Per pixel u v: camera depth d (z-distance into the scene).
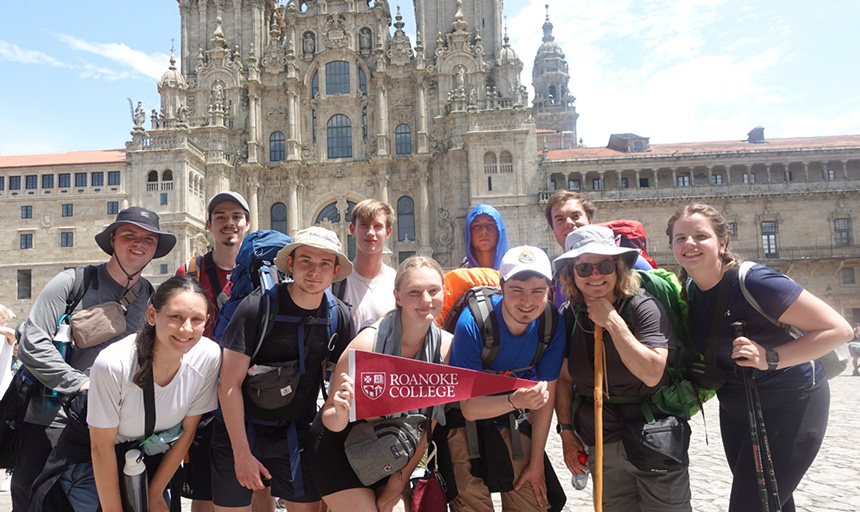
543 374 6.21
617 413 6.04
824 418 5.70
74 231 59.31
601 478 5.64
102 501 5.66
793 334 5.66
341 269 6.64
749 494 5.54
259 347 6.18
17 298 59.31
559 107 125.12
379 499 5.83
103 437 5.54
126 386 5.58
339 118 68.19
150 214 7.38
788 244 60.09
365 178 66.75
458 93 64.31
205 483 7.37
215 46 68.62
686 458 5.80
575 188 62.41
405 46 68.69
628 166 61.16
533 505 6.32
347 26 69.31
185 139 59.56
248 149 66.44
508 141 61.78
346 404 5.47
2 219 60.28
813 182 60.12
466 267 9.10
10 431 6.48
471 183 61.41
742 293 5.69
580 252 5.80
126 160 59.66
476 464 6.07
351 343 5.95
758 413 5.46
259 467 5.92
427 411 6.06
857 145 61.00
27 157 63.22
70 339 6.62
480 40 66.81
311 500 6.27
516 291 5.80
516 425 6.27
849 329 5.28
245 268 7.37
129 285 7.30
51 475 5.91
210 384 6.14
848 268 60.56
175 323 5.54
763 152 60.31
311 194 67.25
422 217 64.25
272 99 68.81
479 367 6.06
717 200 60.38
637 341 5.57
